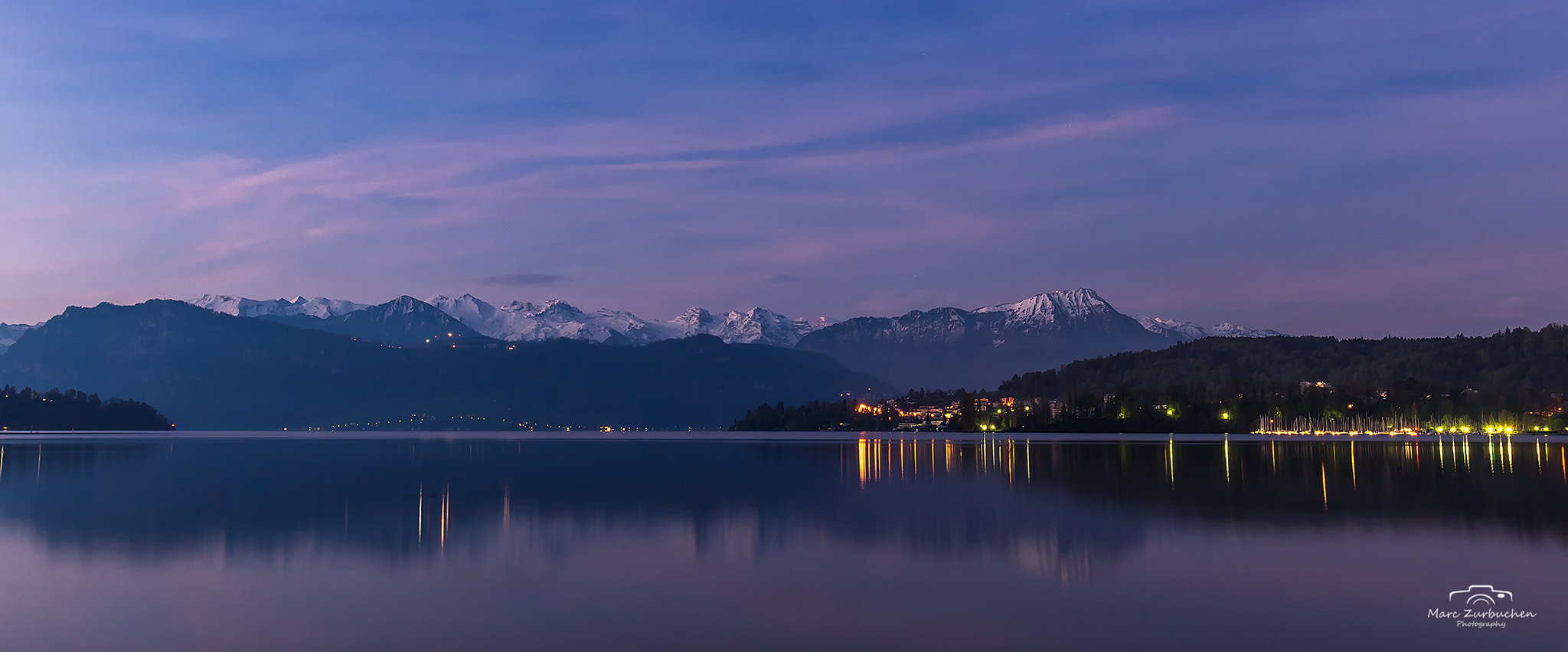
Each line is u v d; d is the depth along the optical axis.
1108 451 173.50
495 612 39.03
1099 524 62.78
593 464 140.88
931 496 83.00
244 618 38.25
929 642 34.62
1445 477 101.19
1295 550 51.78
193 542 56.66
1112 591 42.03
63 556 51.91
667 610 39.28
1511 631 35.66
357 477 109.56
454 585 44.00
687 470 121.94
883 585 43.50
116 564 49.62
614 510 72.56
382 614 38.72
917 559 50.19
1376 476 102.88
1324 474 105.88
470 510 72.75
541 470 122.94
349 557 51.44
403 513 70.88
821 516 68.00
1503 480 96.75
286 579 45.50
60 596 41.97
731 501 79.19
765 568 47.88
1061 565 48.00
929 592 42.03
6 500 81.69
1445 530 59.00
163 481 102.69
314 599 41.34
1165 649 33.66
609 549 53.69
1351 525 61.69
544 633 35.97
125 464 138.12
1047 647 34.03
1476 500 76.19
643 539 57.72
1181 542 55.03
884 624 36.97
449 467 130.50
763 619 37.72
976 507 73.31
